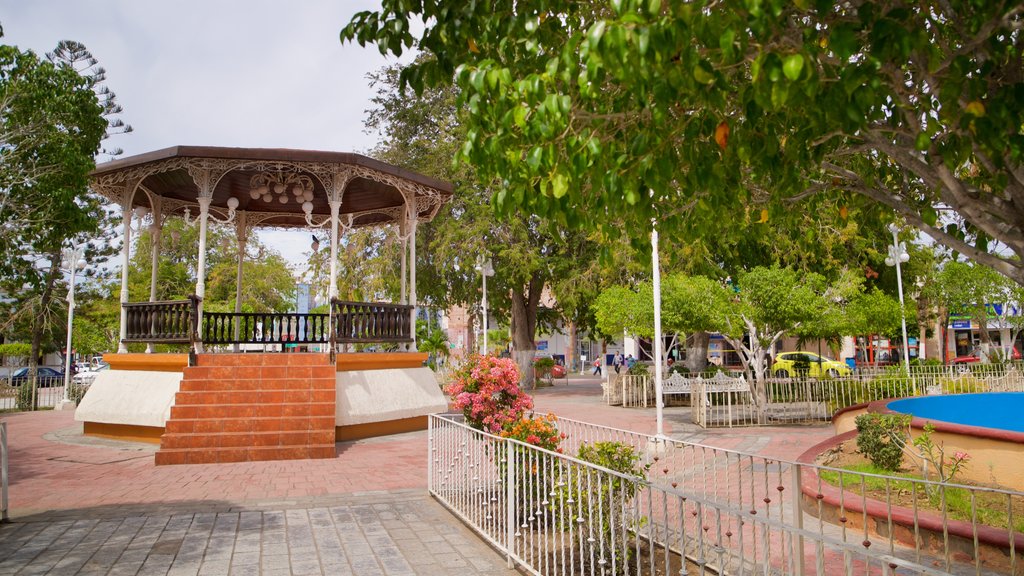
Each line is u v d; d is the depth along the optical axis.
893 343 36.56
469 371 7.64
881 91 3.37
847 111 2.86
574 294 22.84
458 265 24.02
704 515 6.38
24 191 12.22
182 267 34.00
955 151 3.31
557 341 56.88
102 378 12.76
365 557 5.52
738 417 14.98
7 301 31.05
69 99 12.45
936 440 7.35
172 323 12.22
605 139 3.61
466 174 23.88
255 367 11.84
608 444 5.49
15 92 11.93
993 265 3.52
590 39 2.48
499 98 3.29
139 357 12.42
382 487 8.27
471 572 5.15
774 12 2.39
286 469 9.52
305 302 35.03
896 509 6.08
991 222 3.37
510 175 3.64
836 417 10.56
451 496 6.94
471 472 6.30
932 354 39.62
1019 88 2.89
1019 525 5.69
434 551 5.68
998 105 2.89
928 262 23.20
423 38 4.26
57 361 45.75
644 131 3.37
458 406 7.47
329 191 12.95
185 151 11.98
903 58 2.79
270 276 33.12
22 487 8.33
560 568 5.14
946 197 3.70
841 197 5.38
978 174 4.25
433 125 26.48
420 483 8.52
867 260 21.02
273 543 5.90
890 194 4.61
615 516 5.12
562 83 3.78
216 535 6.14
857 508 6.37
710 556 5.33
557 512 5.43
